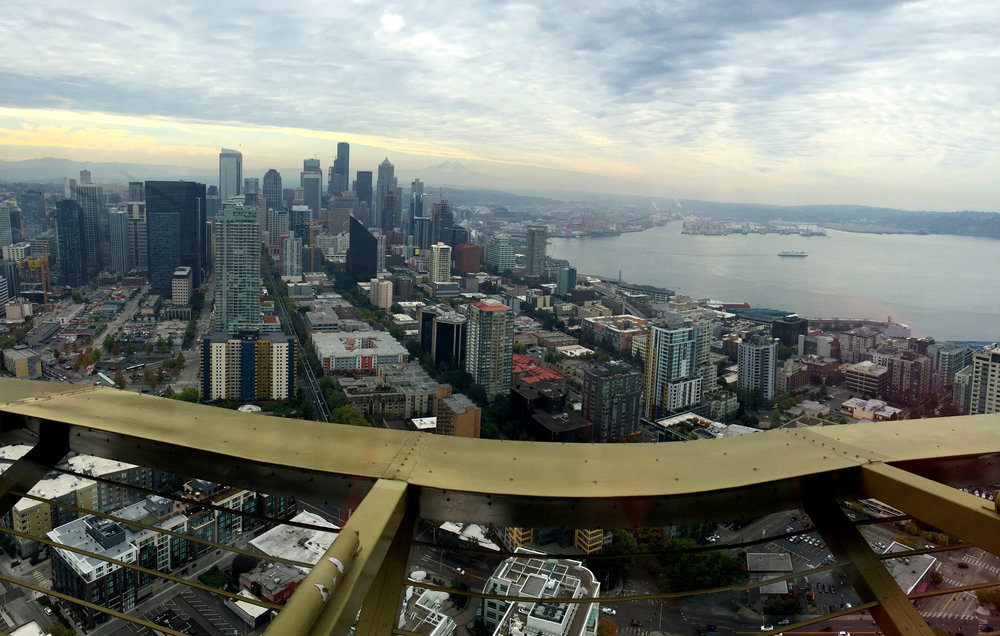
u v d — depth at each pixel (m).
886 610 3.48
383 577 3.66
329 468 3.87
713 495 3.78
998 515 3.22
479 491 3.63
